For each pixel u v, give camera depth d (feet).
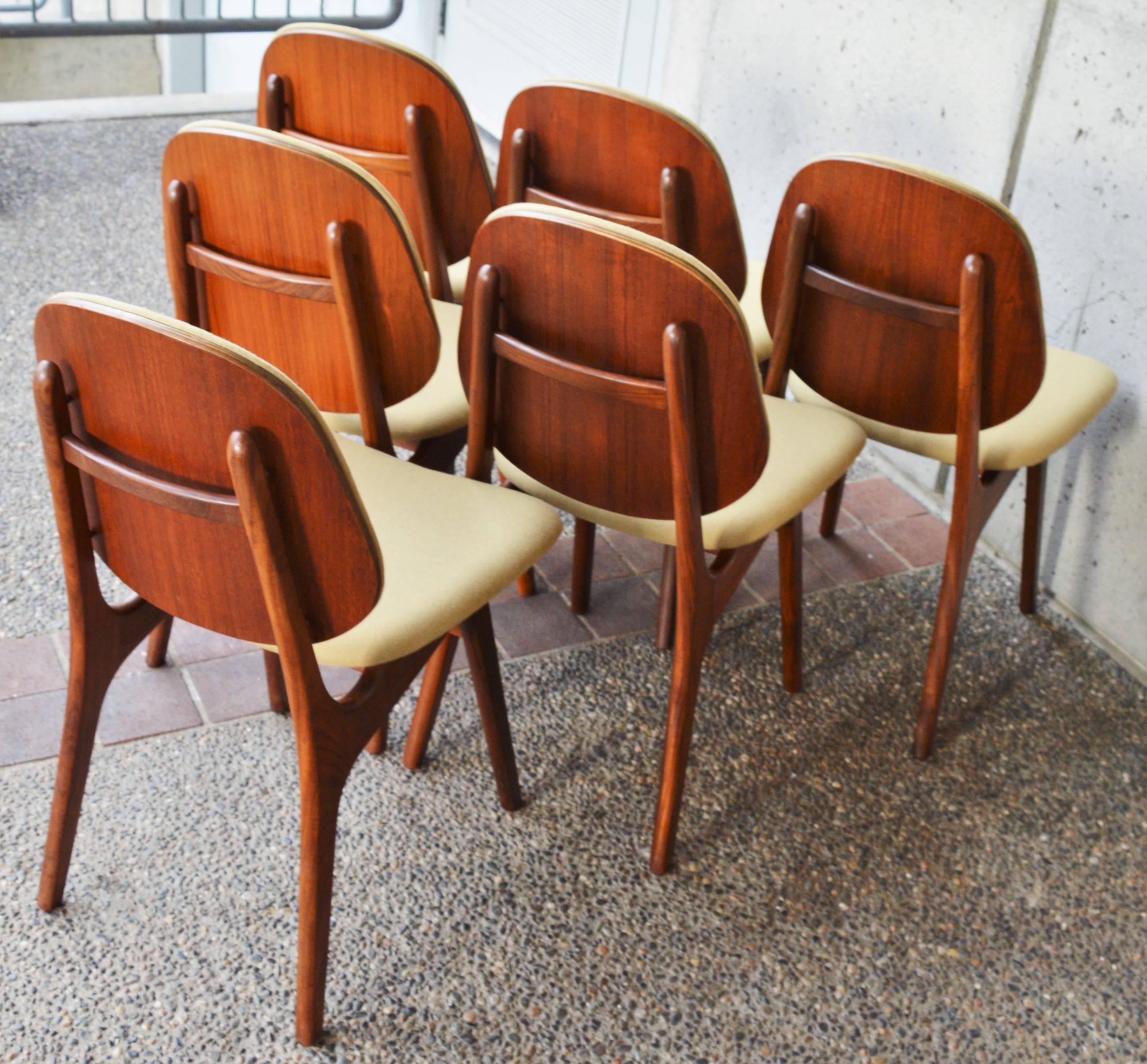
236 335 5.58
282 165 4.76
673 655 7.42
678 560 5.16
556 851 6.03
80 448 4.05
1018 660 7.73
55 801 5.16
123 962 5.26
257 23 14.71
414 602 4.76
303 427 3.61
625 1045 5.16
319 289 5.07
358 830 6.01
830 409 6.54
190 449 3.81
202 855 5.79
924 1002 5.49
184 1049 4.95
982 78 8.04
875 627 7.88
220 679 6.82
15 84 24.44
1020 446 6.43
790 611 6.95
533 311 4.77
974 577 8.47
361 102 6.53
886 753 6.88
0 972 5.16
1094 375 7.10
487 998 5.29
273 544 3.84
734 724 6.96
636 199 6.25
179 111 14.37
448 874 5.84
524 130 6.27
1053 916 5.99
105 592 7.33
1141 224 7.17
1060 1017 5.50
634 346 4.62
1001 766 6.88
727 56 10.46
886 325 5.80
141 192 12.32
